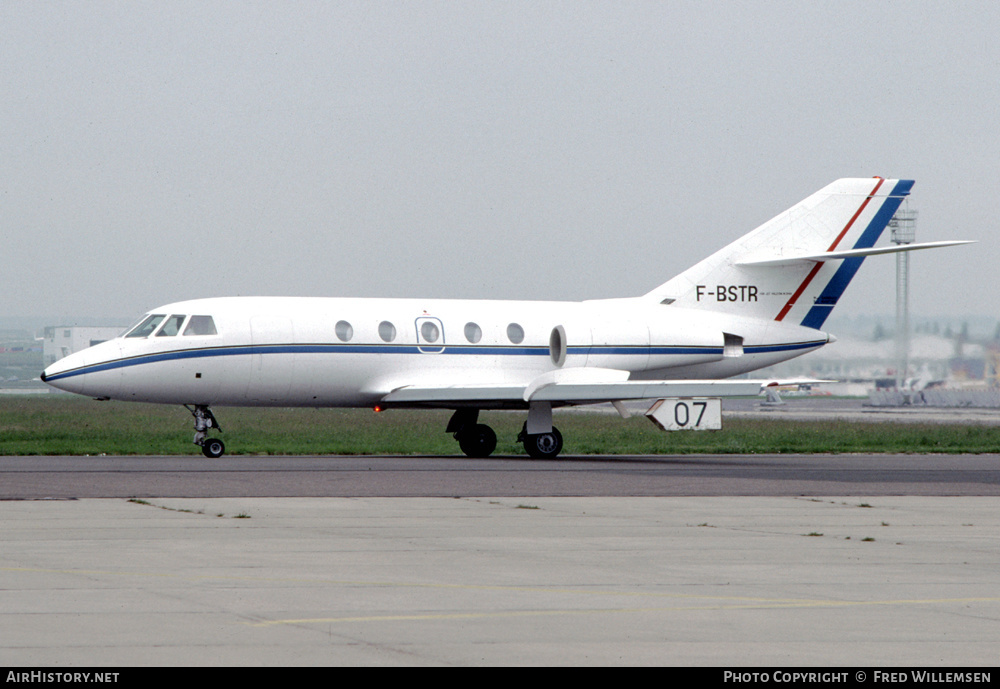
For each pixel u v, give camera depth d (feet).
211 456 377.09
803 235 447.01
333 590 127.95
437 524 187.83
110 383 369.09
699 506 222.28
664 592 128.88
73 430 561.02
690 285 439.63
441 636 106.01
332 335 390.63
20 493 232.32
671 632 108.78
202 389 378.32
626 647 102.63
